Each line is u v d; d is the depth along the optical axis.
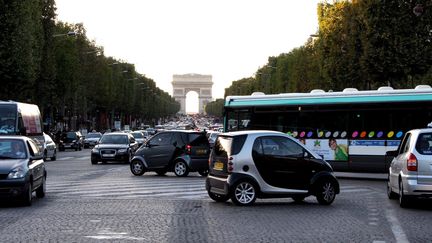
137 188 21.69
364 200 18.27
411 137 16.23
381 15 38.75
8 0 42.31
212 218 14.14
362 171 26.66
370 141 26.50
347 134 26.97
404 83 49.66
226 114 29.62
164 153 27.47
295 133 28.02
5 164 16.08
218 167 16.92
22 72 43.88
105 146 37.00
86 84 80.94
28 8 43.66
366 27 39.59
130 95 124.62
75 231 12.18
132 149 38.59
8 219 13.82
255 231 12.26
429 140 15.69
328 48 48.41
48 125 70.69
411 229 12.60
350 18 44.69
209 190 17.34
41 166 18.17
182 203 17.19
